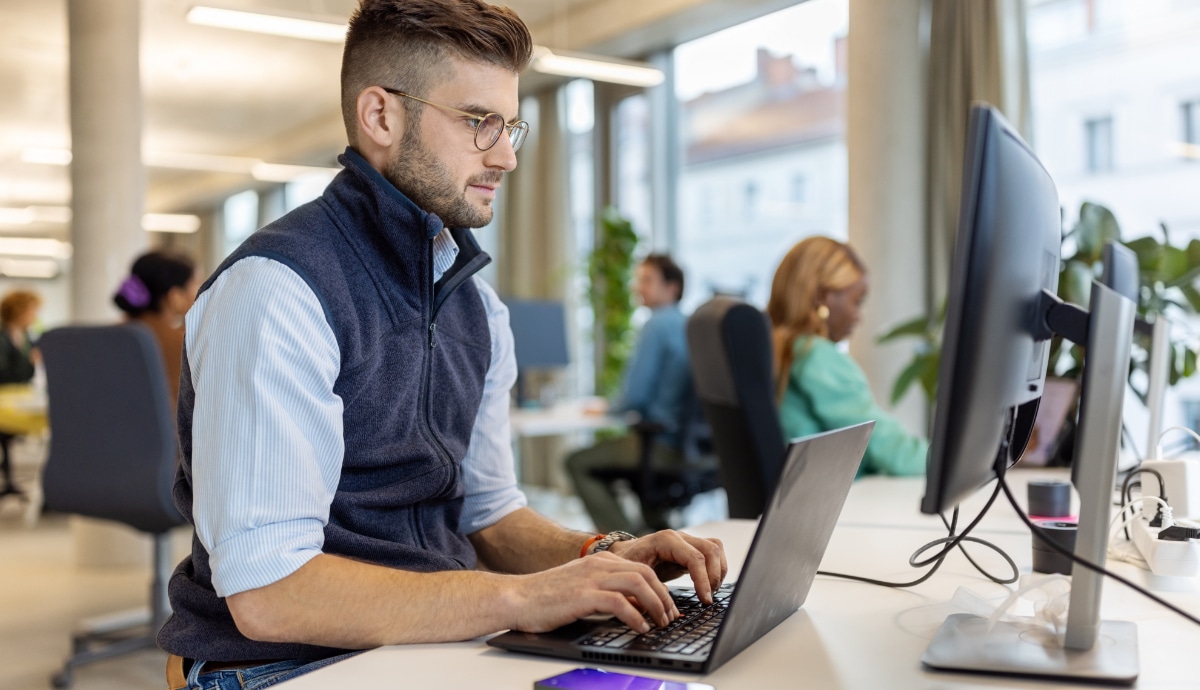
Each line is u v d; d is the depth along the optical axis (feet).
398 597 3.18
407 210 3.81
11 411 20.57
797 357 8.05
